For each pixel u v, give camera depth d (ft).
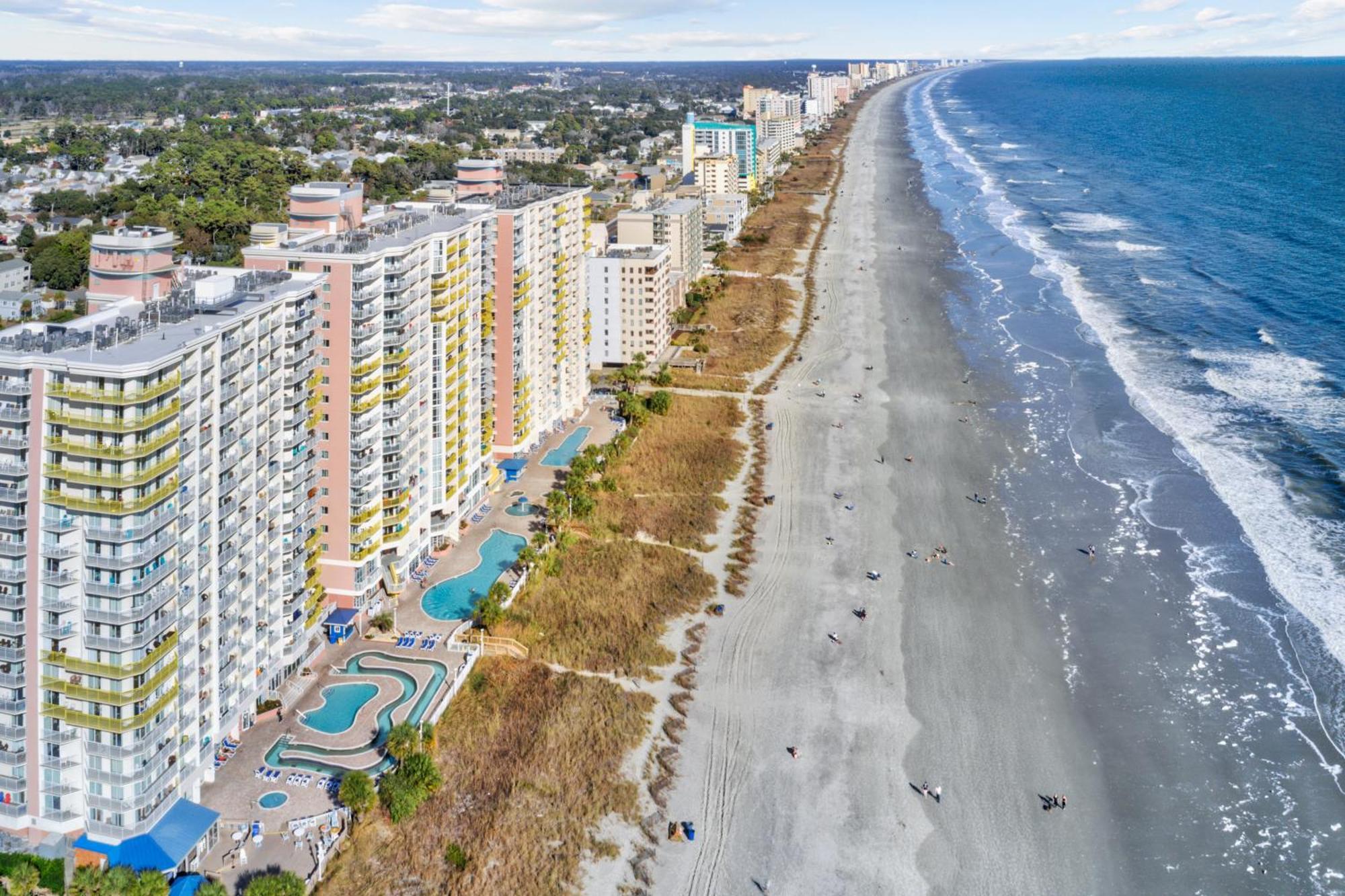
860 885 312.09
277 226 455.22
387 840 319.68
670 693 400.88
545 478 591.37
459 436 515.50
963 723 387.96
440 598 462.19
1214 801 351.87
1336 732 386.52
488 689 398.01
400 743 342.23
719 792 348.59
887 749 372.17
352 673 405.39
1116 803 349.82
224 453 323.57
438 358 477.77
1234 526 536.01
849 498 576.20
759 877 313.32
